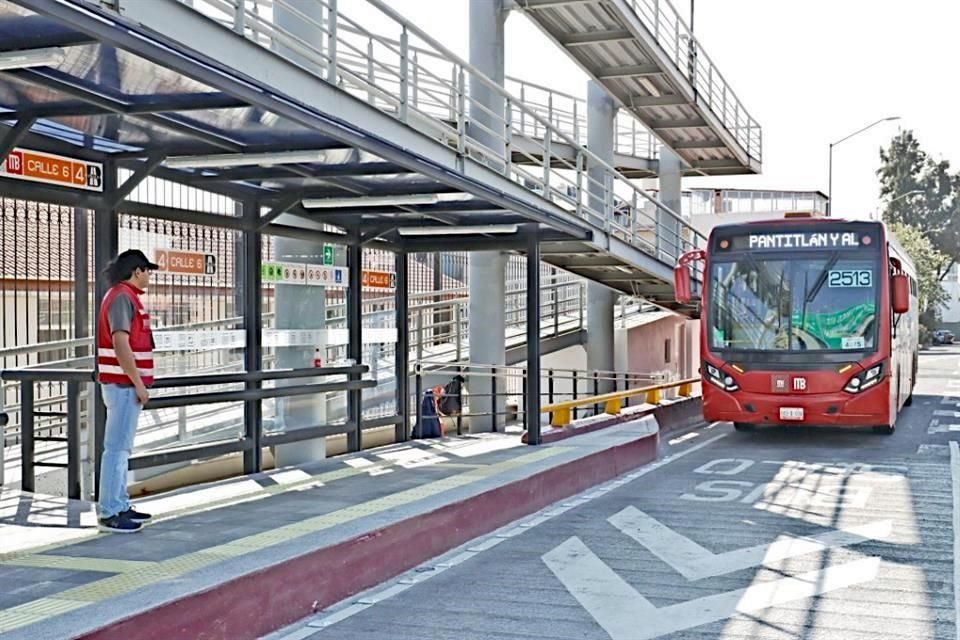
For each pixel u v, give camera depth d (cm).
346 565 728
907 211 10550
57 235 1246
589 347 2527
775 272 1630
